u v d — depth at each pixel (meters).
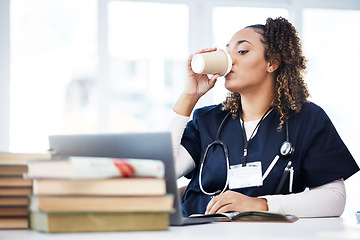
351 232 1.11
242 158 2.09
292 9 4.88
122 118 4.77
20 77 4.66
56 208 1.00
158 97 4.80
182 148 2.24
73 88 4.72
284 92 2.16
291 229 1.17
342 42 4.97
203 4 4.78
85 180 1.00
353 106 4.94
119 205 1.03
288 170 2.03
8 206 1.15
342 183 2.05
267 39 2.18
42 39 4.70
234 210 1.73
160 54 4.78
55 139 1.29
